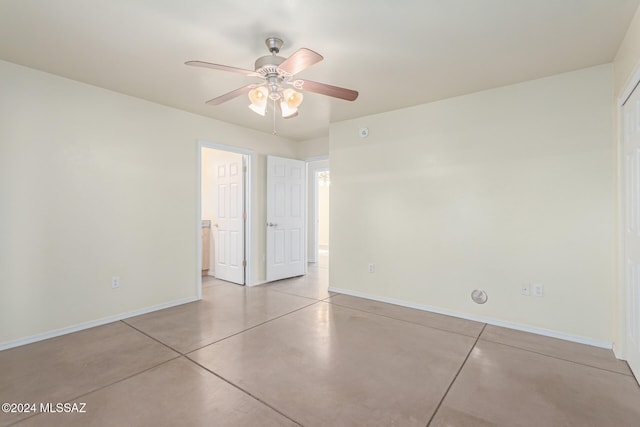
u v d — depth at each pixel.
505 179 2.95
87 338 2.68
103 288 3.03
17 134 2.53
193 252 3.80
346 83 2.89
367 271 3.90
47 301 2.68
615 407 1.76
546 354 2.40
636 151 1.99
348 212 4.07
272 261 4.81
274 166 4.80
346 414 1.70
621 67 2.23
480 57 2.41
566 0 1.75
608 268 2.50
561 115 2.69
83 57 2.41
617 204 2.38
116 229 3.12
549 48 2.28
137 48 2.28
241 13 1.86
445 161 3.29
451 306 3.27
